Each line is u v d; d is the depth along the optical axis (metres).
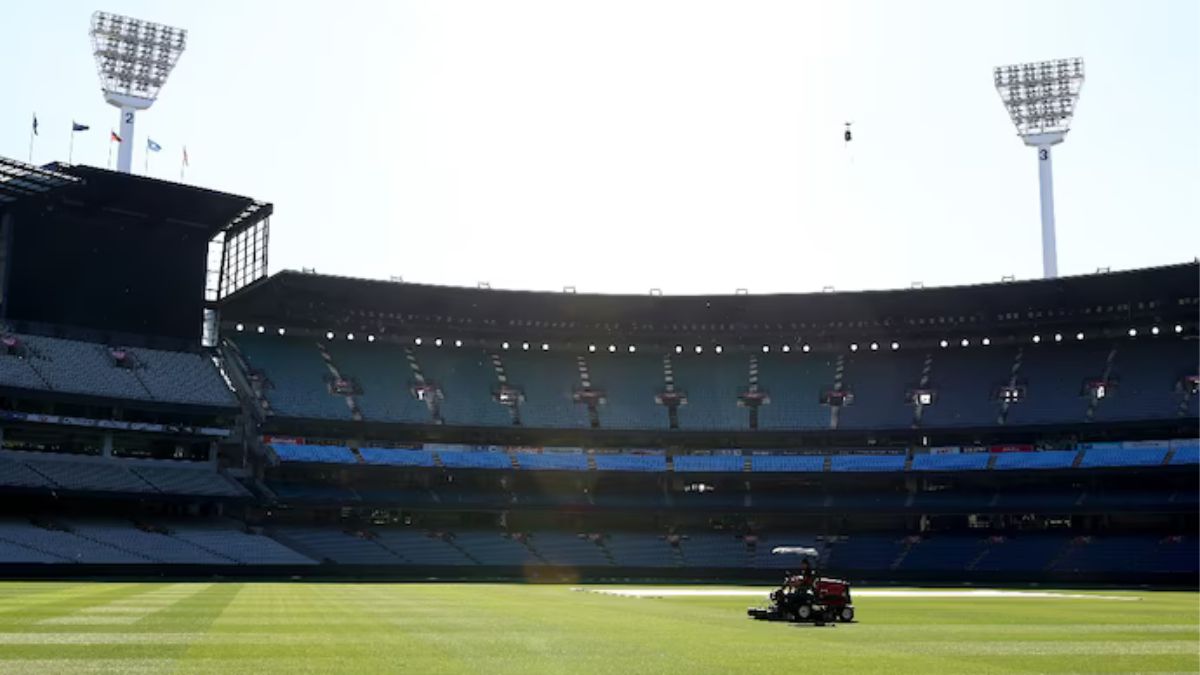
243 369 100.88
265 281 96.81
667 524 101.44
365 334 110.19
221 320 104.88
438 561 90.25
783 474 100.12
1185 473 91.38
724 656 24.78
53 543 76.00
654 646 26.91
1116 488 94.94
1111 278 96.75
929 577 89.25
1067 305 104.06
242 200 96.81
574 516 101.31
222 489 90.75
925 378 107.38
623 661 23.55
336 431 100.06
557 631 31.22
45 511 85.06
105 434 90.50
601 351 114.50
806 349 113.69
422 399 104.31
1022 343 108.88
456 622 34.50
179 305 99.81
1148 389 98.75
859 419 104.19
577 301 108.00
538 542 96.12
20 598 44.50
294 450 95.88
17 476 82.06
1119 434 97.50
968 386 105.31
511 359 111.81
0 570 68.81
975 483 99.00
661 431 104.69
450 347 111.94
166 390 92.62
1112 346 105.19
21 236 92.94
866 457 101.25
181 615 35.38
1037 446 100.00
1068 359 105.25
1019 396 102.56
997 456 98.88
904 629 34.31
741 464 101.75
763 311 109.81
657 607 45.38
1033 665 24.11
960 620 39.41
